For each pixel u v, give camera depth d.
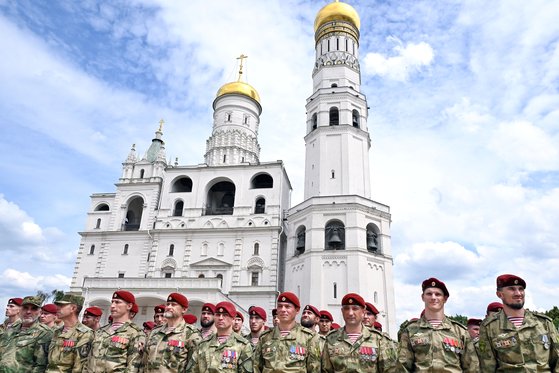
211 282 41.03
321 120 52.16
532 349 8.46
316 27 59.72
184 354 10.45
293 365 9.55
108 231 55.88
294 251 47.59
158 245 53.81
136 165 60.12
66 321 11.70
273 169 55.88
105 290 42.16
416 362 8.97
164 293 41.09
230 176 56.56
